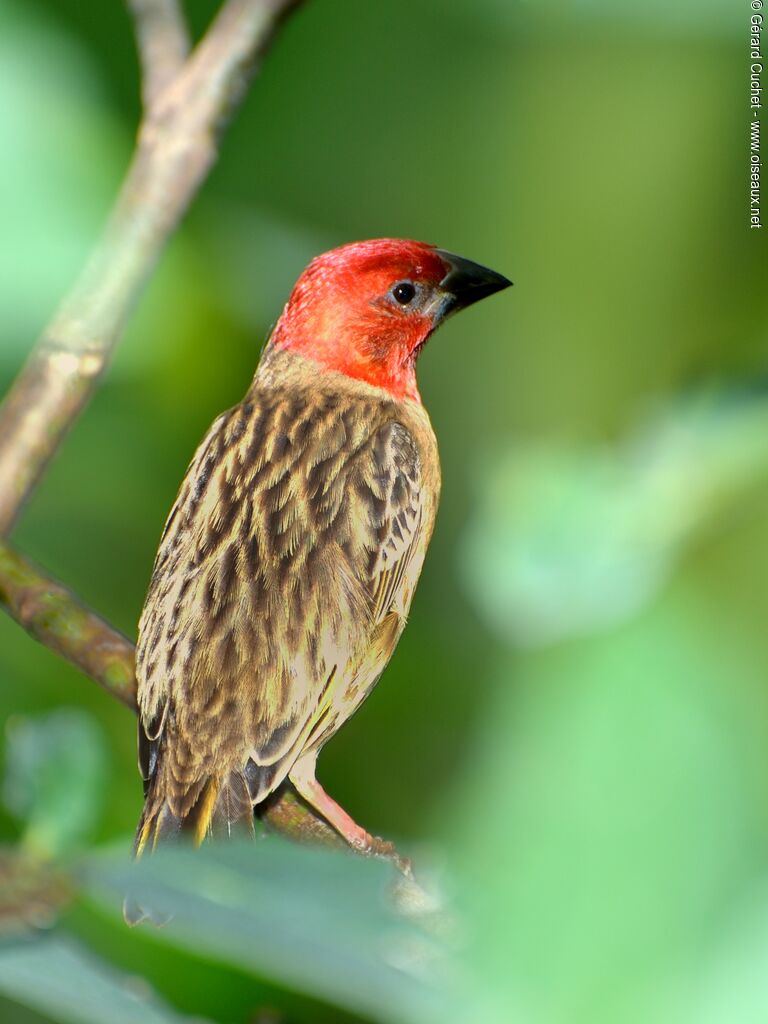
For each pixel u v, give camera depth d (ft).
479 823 7.88
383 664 23.84
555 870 6.65
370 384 27.30
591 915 6.42
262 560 21.83
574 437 36.06
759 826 6.75
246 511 22.62
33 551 30.55
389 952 6.59
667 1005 6.22
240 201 34.76
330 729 22.29
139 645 21.04
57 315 21.29
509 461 13.66
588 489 13.39
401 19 34.76
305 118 35.14
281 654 20.83
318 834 21.45
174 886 6.97
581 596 12.58
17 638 27.48
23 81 23.30
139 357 27.07
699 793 7.00
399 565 23.88
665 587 12.79
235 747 20.11
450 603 34.12
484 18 32.68
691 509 13.37
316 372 27.17
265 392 27.02
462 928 6.57
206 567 21.71
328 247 29.71
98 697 27.50
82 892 8.38
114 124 23.85
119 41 29.07
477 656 29.04
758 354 14.33
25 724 12.88
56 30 24.97
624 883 6.44
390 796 28.37
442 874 7.73
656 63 33.35
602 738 7.64
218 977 18.44
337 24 34.73
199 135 21.43
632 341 36.04
